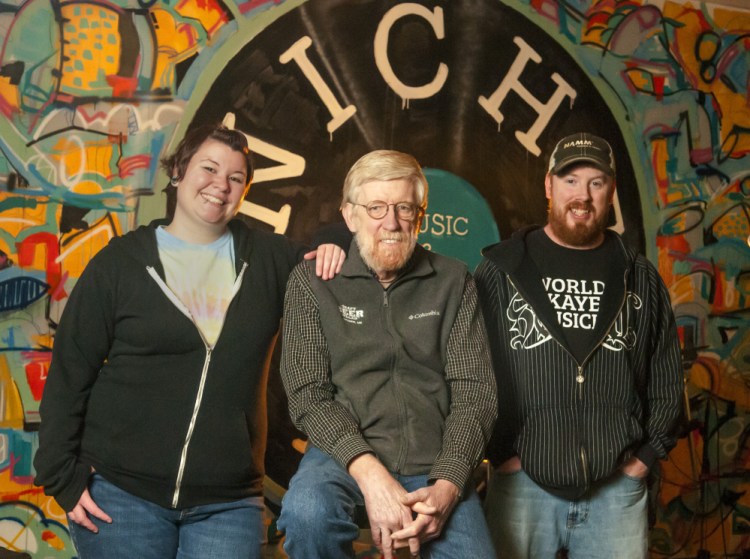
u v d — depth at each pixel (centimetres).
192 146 234
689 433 401
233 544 220
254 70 332
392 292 220
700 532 400
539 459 235
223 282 232
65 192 301
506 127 376
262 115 333
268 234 250
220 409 221
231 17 329
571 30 390
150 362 221
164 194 314
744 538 409
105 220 306
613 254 248
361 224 218
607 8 396
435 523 198
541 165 383
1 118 292
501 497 244
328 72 346
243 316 229
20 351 294
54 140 300
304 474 207
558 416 236
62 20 302
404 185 216
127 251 227
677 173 407
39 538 293
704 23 414
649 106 403
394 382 217
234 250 237
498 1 376
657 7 405
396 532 193
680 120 408
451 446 207
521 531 239
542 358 237
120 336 223
